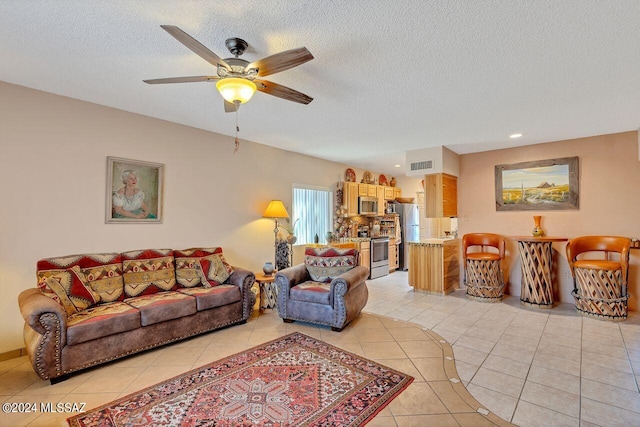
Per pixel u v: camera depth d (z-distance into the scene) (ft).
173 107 11.03
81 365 8.11
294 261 18.51
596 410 6.68
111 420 6.35
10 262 9.14
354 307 11.78
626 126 12.92
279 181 17.25
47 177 9.75
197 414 6.53
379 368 8.50
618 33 6.38
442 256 16.58
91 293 9.46
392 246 23.80
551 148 15.49
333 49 7.09
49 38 6.72
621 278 12.65
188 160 13.23
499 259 15.48
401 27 6.26
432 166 16.67
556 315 13.14
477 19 5.98
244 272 12.27
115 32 6.50
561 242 15.20
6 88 9.08
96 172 10.73
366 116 11.67
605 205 14.16
